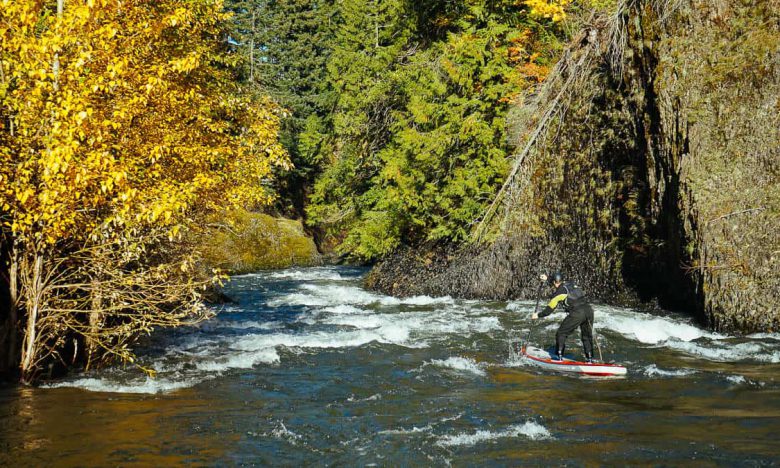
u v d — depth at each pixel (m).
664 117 14.70
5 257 9.48
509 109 20.55
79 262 9.17
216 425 7.43
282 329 14.38
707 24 14.38
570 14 20.22
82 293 9.54
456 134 20.72
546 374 10.10
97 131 7.71
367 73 27.14
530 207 19.22
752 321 12.77
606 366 9.88
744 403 8.10
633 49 16.39
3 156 7.83
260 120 11.48
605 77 17.98
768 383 9.05
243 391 9.04
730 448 6.47
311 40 49.31
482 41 20.48
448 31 22.58
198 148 9.98
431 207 21.67
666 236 15.46
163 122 9.70
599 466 6.10
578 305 10.45
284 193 45.31
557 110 18.81
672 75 14.61
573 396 8.71
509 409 8.13
